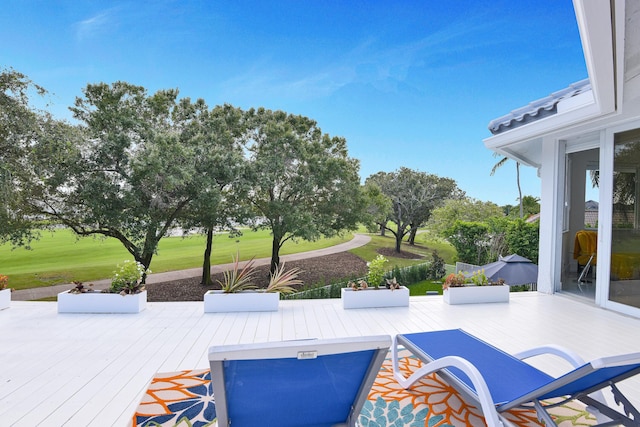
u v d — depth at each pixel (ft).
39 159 28.35
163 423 8.02
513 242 33.50
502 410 6.81
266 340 13.37
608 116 15.12
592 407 7.43
